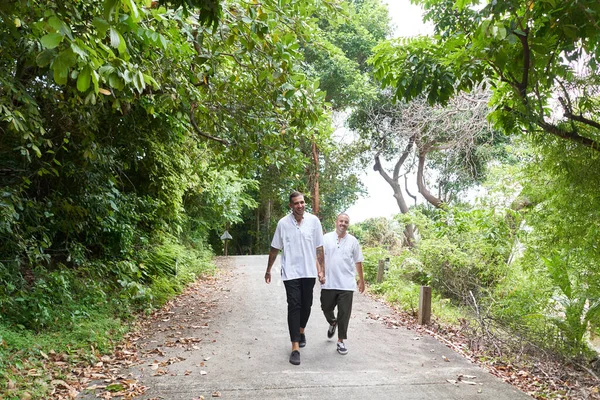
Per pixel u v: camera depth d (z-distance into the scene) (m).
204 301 9.68
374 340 6.95
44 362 5.24
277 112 7.43
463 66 4.90
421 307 8.05
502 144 16.16
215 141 8.36
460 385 5.16
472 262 10.66
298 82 5.98
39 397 4.37
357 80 20.72
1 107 4.61
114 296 8.20
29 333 5.84
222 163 9.55
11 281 6.41
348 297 6.20
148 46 5.42
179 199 11.47
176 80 6.36
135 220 10.17
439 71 5.11
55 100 6.40
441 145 18.05
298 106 6.22
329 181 23.61
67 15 3.69
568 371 6.09
